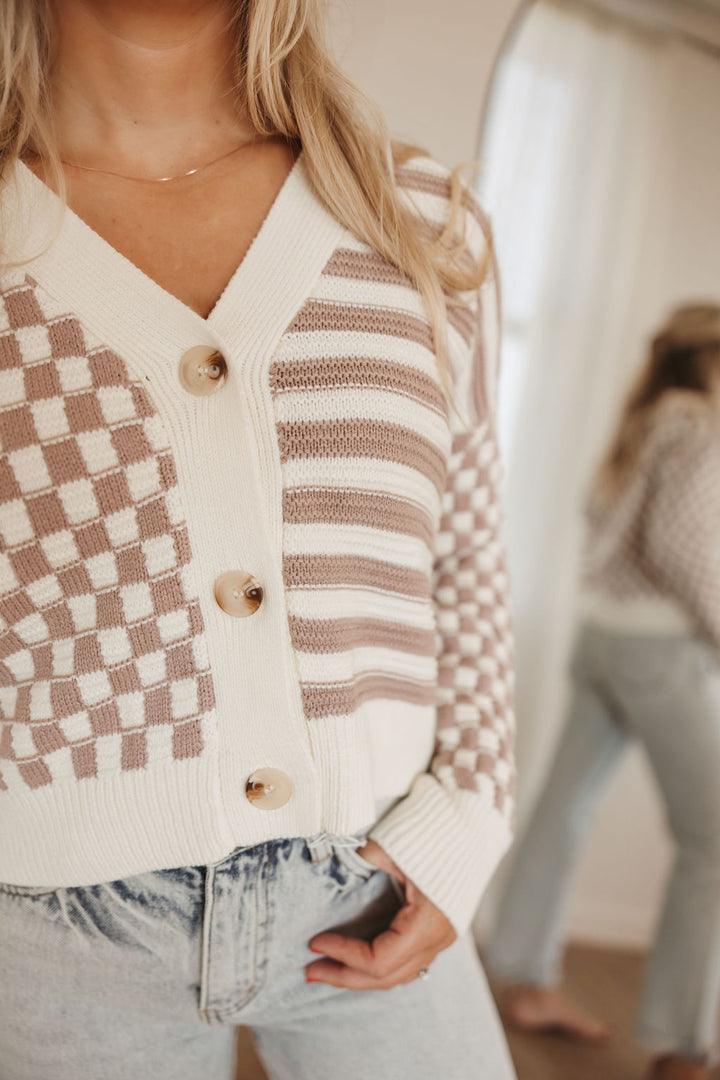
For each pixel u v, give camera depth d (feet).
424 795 2.23
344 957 2.14
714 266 7.69
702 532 5.43
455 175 2.31
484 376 2.40
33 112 1.92
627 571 5.81
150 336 1.82
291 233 2.00
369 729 2.10
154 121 2.01
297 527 1.88
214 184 2.05
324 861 2.11
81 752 1.90
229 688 1.90
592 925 7.59
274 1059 2.44
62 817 1.94
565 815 6.03
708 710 5.53
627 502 5.78
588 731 6.10
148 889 2.00
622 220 7.12
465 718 2.37
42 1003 2.10
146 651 1.87
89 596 1.85
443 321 2.11
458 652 2.47
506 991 6.23
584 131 6.94
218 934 2.04
